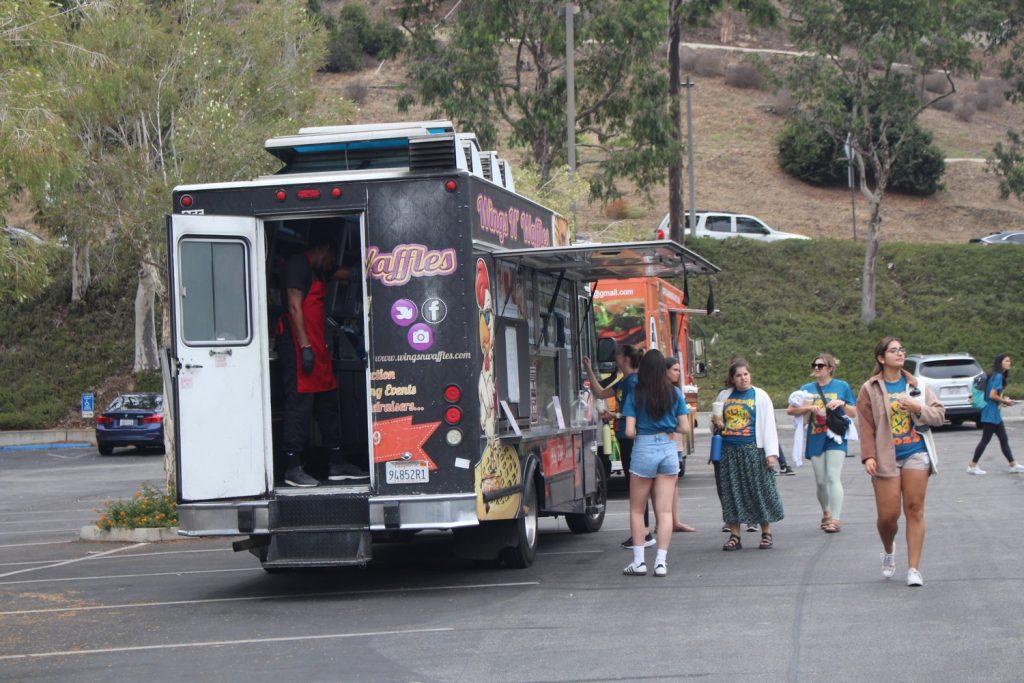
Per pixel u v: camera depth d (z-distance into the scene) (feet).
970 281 136.46
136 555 43.50
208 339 31.42
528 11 110.01
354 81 226.38
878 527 30.07
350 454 36.94
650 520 45.68
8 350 131.03
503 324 33.60
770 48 266.77
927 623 24.97
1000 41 131.13
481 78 113.19
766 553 36.06
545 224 39.91
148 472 87.76
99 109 55.16
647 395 32.83
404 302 30.86
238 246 31.71
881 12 117.60
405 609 29.30
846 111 129.49
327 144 36.04
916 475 29.04
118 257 58.18
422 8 116.57
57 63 52.42
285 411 33.06
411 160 31.24
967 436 84.38
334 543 30.78
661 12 110.01
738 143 214.90
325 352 33.63
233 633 27.22
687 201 183.21
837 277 139.74
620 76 111.86
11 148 46.80
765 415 36.88
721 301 134.10
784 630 24.84
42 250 53.01
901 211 181.47
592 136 175.01
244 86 69.77
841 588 29.43
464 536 34.22
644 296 54.34
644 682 20.94
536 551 38.86
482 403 31.01
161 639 26.91
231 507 31.12
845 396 40.34
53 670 24.08
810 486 57.77
